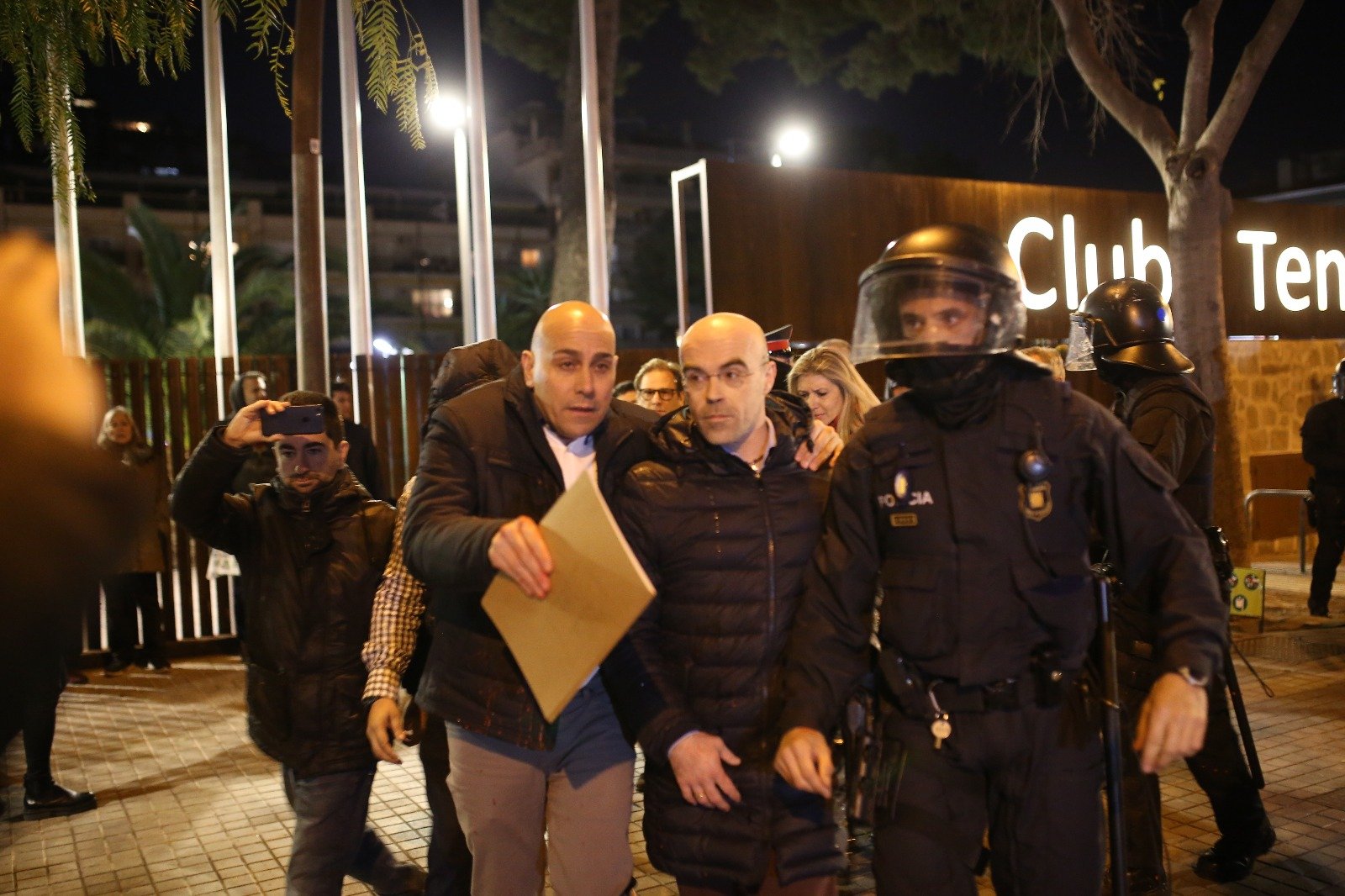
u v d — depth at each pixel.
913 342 2.19
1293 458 12.09
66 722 6.61
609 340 2.73
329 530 3.15
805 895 2.52
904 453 2.27
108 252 41.47
